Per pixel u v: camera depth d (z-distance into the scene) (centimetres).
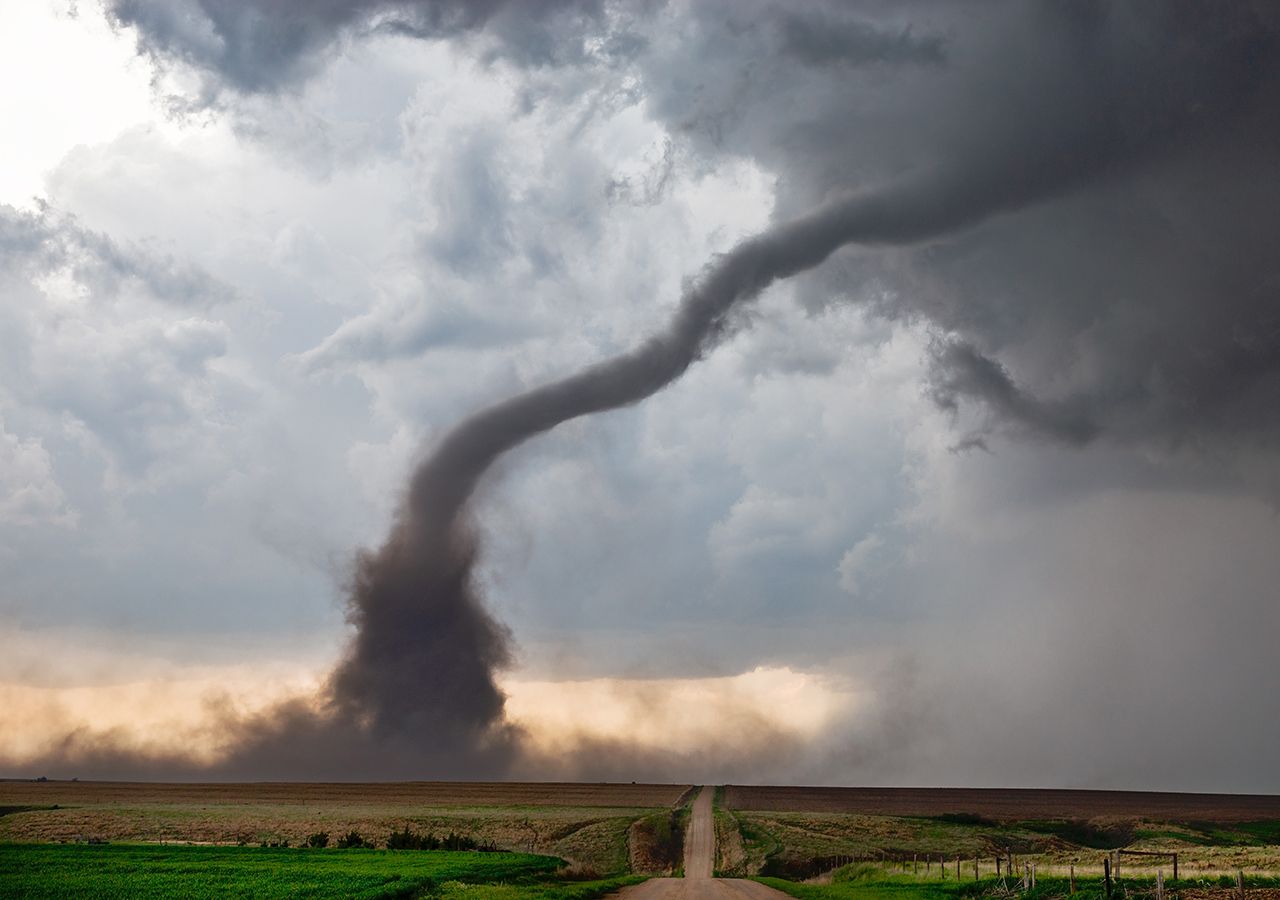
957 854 10075
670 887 5878
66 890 5047
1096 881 4125
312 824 12738
